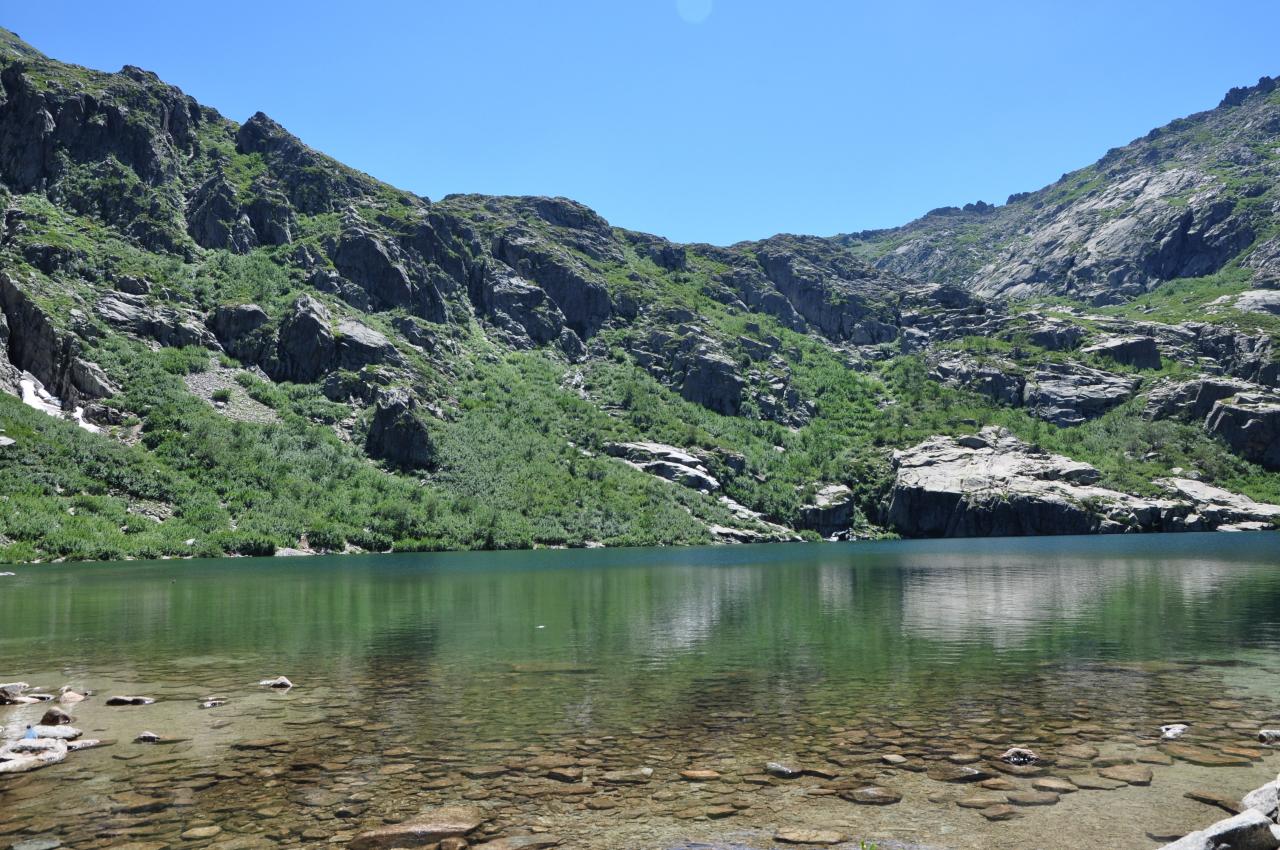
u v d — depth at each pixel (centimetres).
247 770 1608
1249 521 16362
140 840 1256
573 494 15138
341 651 3056
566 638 3362
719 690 2309
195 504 10919
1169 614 3931
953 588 5512
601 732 1872
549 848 1222
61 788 1503
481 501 14050
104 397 13062
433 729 1909
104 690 2381
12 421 10906
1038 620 3784
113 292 16100
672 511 15538
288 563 8950
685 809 1384
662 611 4325
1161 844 1216
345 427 15312
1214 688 2281
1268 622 3616
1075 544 12331
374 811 1381
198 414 13400
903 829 1284
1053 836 1251
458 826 1302
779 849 1212
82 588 5725
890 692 2264
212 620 3997
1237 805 1366
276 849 1222
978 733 1833
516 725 1941
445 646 3166
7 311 13500
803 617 4003
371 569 7969
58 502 9700
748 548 13300
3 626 3797
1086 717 1967
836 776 1547
